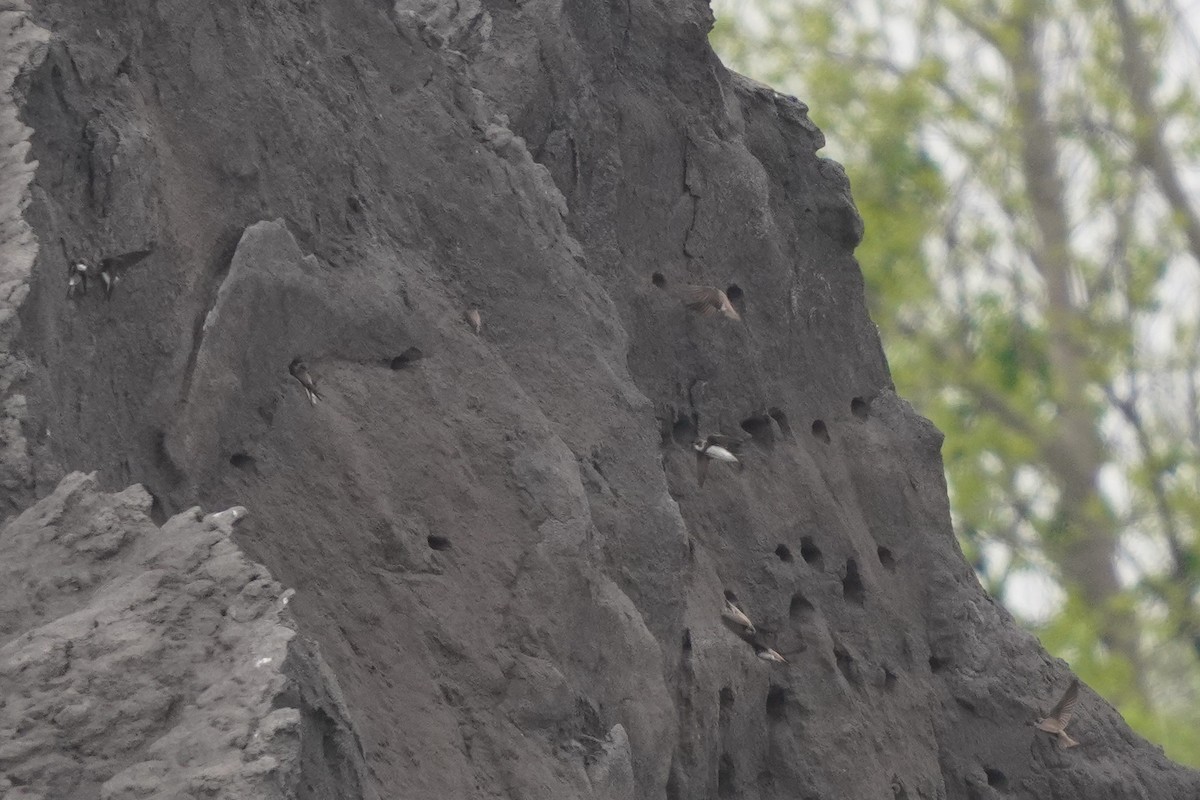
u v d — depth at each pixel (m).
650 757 35.38
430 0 45.56
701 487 45.03
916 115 96.06
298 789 21.97
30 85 29.48
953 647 51.62
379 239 36.22
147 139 31.19
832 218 53.59
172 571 23.44
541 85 44.84
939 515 53.53
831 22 97.94
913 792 47.69
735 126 50.69
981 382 96.75
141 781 20.95
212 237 32.25
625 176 46.75
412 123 38.75
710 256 48.69
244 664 22.36
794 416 50.53
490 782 30.73
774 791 44.62
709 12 50.12
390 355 34.69
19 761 21.27
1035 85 99.44
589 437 38.59
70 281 28.72
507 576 33.66
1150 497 99.69
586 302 40.28
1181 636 97.31
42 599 23.61
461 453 34.53
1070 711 49.88
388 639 30.91
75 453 27.38
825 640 47.00
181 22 33.28
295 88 35.44
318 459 31.88
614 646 35.09
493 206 39.25
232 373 30.98
